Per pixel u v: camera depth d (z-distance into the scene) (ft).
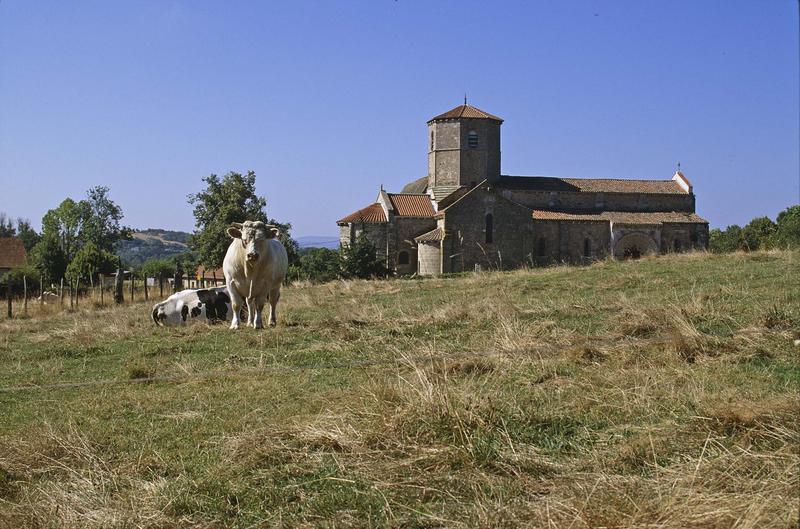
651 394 25.82
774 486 17.47
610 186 254.27
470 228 223.30
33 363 43.52
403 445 22.15
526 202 246.47
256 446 23.54
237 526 18.88
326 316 56.18
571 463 20.68
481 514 17.63
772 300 45.65
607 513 16.84
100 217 383.24
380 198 242.99
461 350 37.01
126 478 22.18
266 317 59.77
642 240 235.81
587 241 234.99
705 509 16.53
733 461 19.02
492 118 252.01
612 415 24.36
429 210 237.04
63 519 19.47
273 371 35.65
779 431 20.83
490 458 21.11
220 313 58.70
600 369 30.66
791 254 76.64
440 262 220.64
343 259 194.08
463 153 249.96
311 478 21.33
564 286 67.62
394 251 231.30
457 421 22.91
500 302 52.01
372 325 48.75
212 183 217.15
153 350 44.42
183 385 34.17
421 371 27.84
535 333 39.63
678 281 61.82
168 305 58.90
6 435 26.89
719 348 32.73
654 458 20.08
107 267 202.39
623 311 44.60
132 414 29.58
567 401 26.09
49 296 123.54
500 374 30.68
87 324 60.39
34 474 23.32
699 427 21.98
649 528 16.10
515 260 225.97
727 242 262.67
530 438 22.66
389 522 18.12
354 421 24.38
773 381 27.32
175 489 21.01
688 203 254.06
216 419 27.78
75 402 31.91
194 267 221.87
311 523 18.61
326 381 32.73
